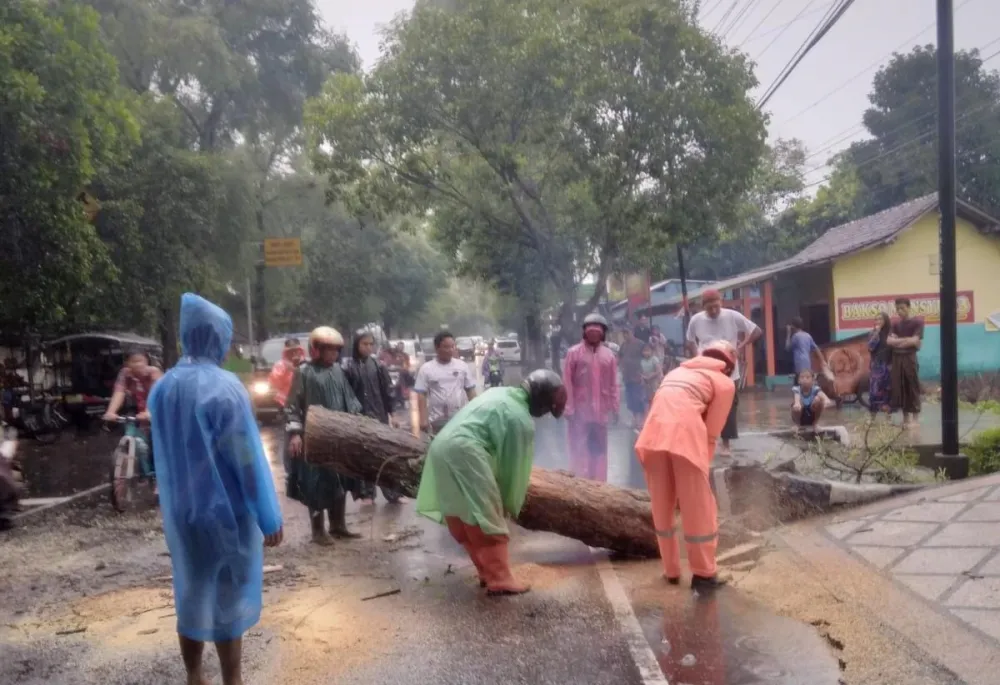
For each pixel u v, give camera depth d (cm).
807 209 3678
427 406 936
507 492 583
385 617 534
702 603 534
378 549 721
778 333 2514
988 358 2153
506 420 573
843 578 554
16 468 930
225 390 400
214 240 2647
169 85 3136
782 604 521
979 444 922
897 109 3123
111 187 2159
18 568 700
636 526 647
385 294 4906
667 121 1762
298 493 746
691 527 561
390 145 1988
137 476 1002
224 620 395
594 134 1781
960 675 407
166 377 409
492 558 571
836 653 446
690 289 3173
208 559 394
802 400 1065
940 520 632
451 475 567
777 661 439
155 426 406
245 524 403
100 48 1730
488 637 491
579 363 879
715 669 434
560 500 637
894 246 2162
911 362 1212
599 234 2084
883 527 645
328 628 516
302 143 3506
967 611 477
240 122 3462
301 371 757
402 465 693
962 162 2972
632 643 471
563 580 602
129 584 642
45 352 2219
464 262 2444
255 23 3241
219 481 393
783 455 933
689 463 555
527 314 2972
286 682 436
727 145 1788
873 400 1355
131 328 2616
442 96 1870
